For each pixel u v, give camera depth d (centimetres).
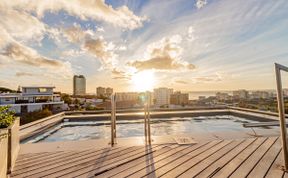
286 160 177
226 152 235
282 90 181
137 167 193
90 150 255
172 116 841
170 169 186
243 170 179
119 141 297
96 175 176
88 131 641
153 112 864
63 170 190
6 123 203
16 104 1995
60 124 706
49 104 2188
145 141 294
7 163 184
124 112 888
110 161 212
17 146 245
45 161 217
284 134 178
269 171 175
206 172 177
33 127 543
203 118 846
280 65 184
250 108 902
